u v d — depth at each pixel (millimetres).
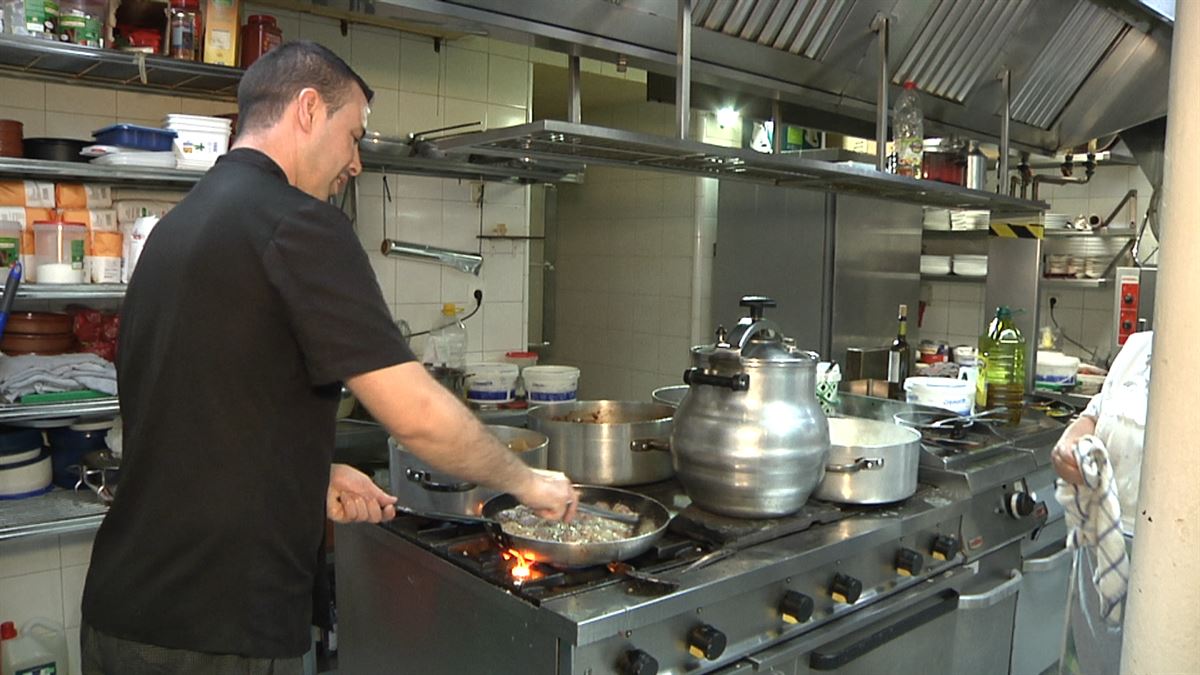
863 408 2658
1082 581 1706
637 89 4113
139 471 1218
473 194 3346
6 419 2084
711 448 1676
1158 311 653
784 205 3680
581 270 4863
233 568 1199
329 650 2670
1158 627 658
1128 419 1644
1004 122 2924
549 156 1933
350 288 1176
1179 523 640
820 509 1825
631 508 1704
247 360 1178
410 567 1641
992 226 3334
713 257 4219
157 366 1198
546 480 1420
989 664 2242
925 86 2770
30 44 2041
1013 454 2268
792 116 2994
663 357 4414
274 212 1182
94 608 1265
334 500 1486
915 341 4219
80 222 2336
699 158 1969
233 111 2764
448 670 1564
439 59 3221
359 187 3061
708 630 1438
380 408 1190
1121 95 3238
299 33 2885
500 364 3227
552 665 1345
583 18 1925
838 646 1695
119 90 2564
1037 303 3217
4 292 2062
